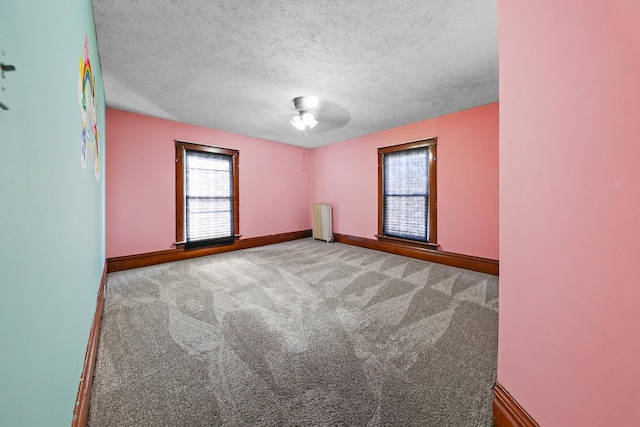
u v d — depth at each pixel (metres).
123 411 1.23
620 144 0.64
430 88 2.98
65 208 0.90
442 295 2.74
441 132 4.00
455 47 2.17
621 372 0.65
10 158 0.48
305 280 3.25
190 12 1.75
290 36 2.02
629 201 0.62
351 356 1.68
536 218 0.94
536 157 0.93
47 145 0.70
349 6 1.71
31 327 0.57
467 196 3.75
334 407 1.26
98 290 2.22
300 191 6.21
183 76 2.66
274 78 2.72
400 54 2.27
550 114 0.86
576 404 0.78
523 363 1.01
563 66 0.80
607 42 0.66
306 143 5.85
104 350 1.73
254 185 5.30
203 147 4.52
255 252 4.86
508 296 1.11
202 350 1.75
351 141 5.43
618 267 0.65
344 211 5.67
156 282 3.16
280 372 1.53
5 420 0.45
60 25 0.85
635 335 0.62
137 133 3.81
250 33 1.98
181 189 4.27
